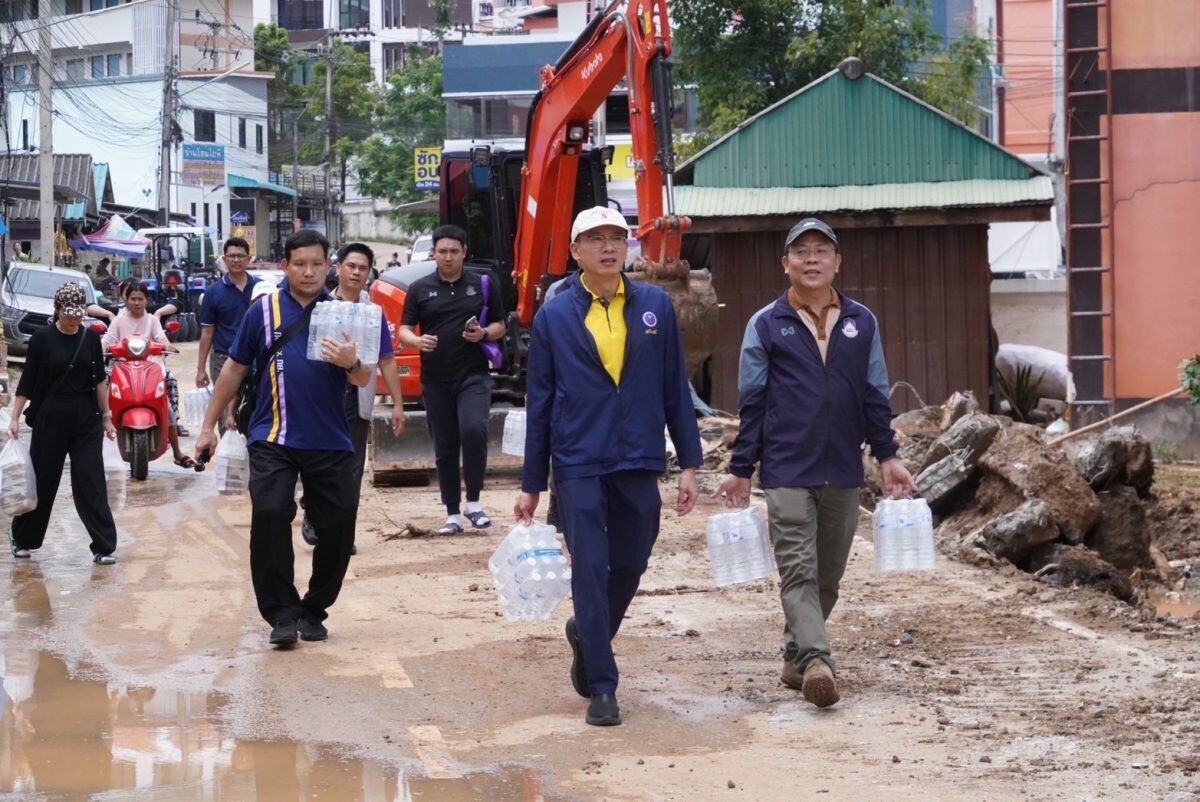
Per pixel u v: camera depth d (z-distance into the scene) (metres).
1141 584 10.45
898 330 20.66
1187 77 16.94
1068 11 17.09
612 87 14.57
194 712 6.50
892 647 7.50
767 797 5.25
